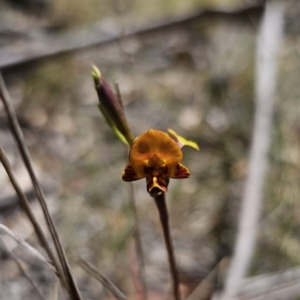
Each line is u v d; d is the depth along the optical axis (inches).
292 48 36.9
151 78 34.8
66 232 23.2
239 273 20.2
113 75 34.4
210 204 25.9
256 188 24.0
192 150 28.4
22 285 20.1
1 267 20.6
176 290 15.9
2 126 29.3
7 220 23.5
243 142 29.3
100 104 14.3
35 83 32.9
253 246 21.6
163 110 31.9
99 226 23.7
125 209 24.4
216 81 34.1
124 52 32.1
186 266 22.7
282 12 37.2
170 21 36.0
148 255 23.0
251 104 31.8
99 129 30.2
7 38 37.1
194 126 30.2
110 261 22.1
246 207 23.1
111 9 40.9
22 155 14.6
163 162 13.7
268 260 22.7
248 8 36.4
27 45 35.3
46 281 20.5
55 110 31.7
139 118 31.0
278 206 24.8
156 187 13.5
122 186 26.2
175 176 13.8
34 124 30.5
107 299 20.6
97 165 27.6
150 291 21.2
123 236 23.0
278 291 20.1
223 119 30.7
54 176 26.9
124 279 21.5
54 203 25.0
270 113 28.0
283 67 34.9
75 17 40.4
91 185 26.3
